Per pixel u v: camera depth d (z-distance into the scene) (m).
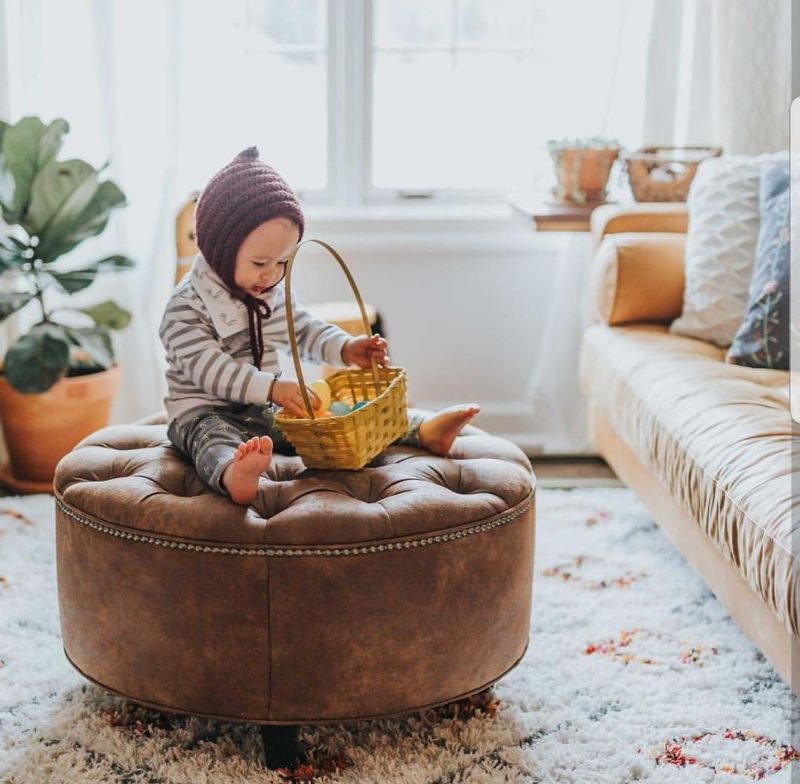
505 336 3.55
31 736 1.90
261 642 1.71
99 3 3.05
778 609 1.72
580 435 3.51
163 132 3.16
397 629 1.73
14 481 3.09
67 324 3.27
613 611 2.36
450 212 3.46
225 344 2.09
